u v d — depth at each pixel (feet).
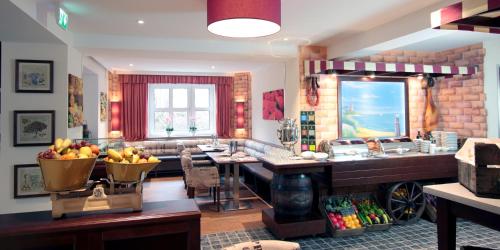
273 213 12.06
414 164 12.59
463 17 5.47
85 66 17.47
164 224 5.41
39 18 9.82
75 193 5.31
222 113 26.89
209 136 26.94
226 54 15.52
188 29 13.28
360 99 15.88
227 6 7.45
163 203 6.13
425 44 14.94
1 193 11.69
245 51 15.57
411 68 13.87
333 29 13.25
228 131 26.99
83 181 5.26
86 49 14.30
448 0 9.86
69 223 4.96
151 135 26.37
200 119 27.37
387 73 15.23
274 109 19.72
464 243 10.87
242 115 26.50
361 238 11.51
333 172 11.52
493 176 5.70
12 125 11.81
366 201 13.09
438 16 5.98
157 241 5.84
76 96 13.70
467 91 15.24
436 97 16.89
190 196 16.40
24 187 11.85
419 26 10.89
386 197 12.87
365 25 12.69
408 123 16.43
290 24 12.54
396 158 12.37
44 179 5.10
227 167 17.72
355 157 12.55
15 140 11.73
